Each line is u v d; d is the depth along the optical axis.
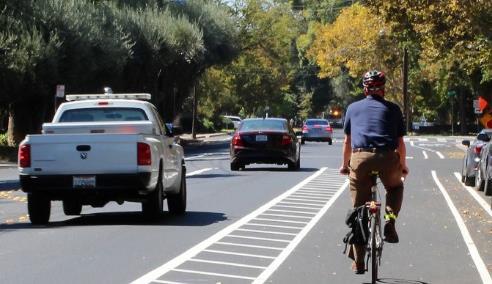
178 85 160.88
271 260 32.38
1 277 28.44
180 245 35.59
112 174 41.19
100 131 44.53
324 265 31.39
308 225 43.06
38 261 31.55
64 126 44.31
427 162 105.56
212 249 34.66
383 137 26.09
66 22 114.44
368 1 82.50
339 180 72.81
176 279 28.23
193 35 148.62
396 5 79.94
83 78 119.06
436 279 29.09
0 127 153.38
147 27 141.88
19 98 112.31
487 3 74.00
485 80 185.25
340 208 51.34
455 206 54.09
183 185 47.72
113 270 29.75
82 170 41.25
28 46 107.94
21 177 41.53
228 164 97.38
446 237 39.75
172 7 160.00
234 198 56.66
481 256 34.25
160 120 48.31
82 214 48.62
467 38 82.06
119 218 45.97
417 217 47.78
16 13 111.81
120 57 125.31
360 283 28.00
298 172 83.00
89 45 117.25
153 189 42.44
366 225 26.25
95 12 126.62
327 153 124.38
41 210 42.62
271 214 47.66
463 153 129.75
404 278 29.14
